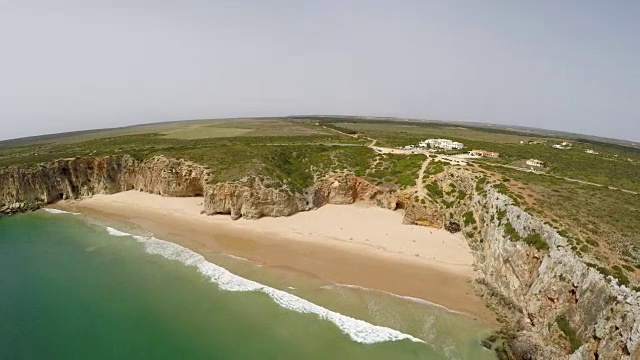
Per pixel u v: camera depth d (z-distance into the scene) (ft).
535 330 112.47
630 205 150.20
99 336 114.62
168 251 178.50
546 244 125.59
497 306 129.49
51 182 268.21
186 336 113.80
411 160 240.73
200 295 137.59
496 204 160.76
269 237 192.95
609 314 93.81
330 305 130.21
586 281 104.58
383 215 213.05
